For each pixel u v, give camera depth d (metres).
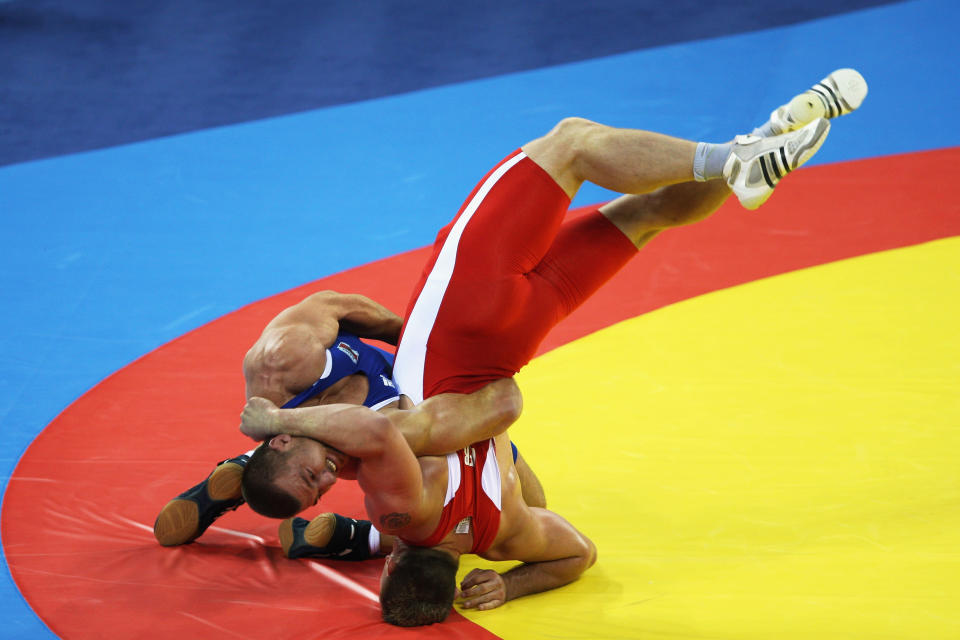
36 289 15.45
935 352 12.31
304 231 17.14
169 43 25.67
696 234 16.05
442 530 8.13
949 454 10.37
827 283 14.20
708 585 8.62
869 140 19.02
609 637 7.96
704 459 10.60
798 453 10.57
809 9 25.19
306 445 7.68
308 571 9.05
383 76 23.41
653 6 26.27
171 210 18.08
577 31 25.14
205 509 9.23
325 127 21.11
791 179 17.70
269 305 14.73
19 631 8.29
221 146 20.47
